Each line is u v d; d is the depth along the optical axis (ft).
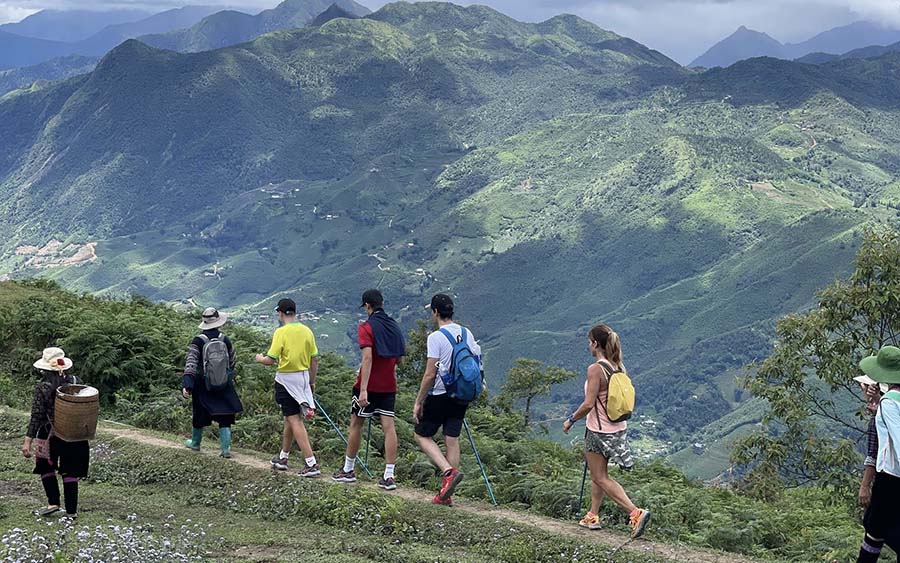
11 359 61.11
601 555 29.40
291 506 34.35
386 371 35.88
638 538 31.55
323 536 31.17
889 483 23.11
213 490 36.27
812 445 59.82
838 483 58.59
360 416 36.37
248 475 37.35
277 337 37.55
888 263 59.98
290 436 38.47
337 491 34.63
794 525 43.78
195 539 29.30
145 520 31.78
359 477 39.70
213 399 39.29
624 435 31.45
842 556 35.17
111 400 55.11
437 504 34.24
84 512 31.89
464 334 34.12
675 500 41.55
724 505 46.39
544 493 37.81
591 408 31.40
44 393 30.50
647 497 39.22
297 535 31.17
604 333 31.71
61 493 34.63
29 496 33.68
